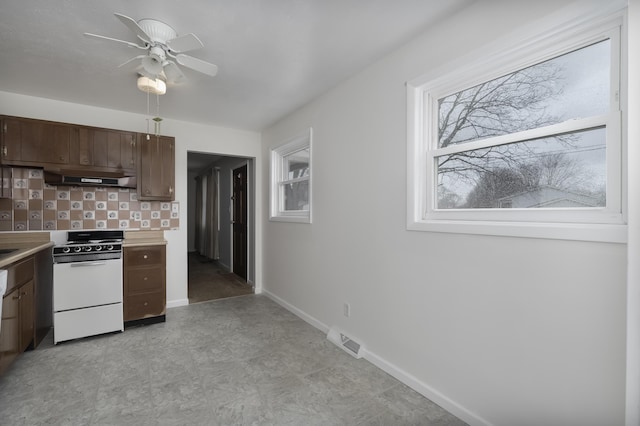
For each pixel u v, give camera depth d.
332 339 2.70
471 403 1.67
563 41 1.36
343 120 2.65
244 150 4.26
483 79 1.70
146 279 3.07
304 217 3.31
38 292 2.65
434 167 1.97
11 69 2.41
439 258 1.85
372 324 2.36
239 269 5.32
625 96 1.19
